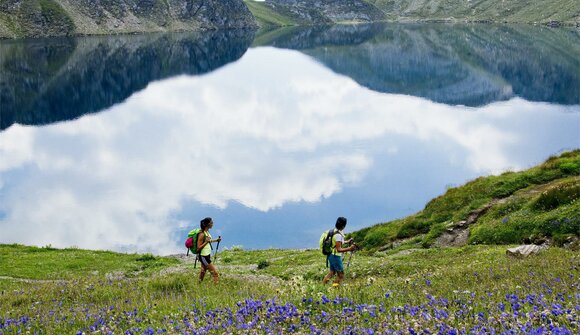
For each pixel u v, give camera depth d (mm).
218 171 87062
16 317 13273
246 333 8320
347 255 37938
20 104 152000
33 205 69312
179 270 36281
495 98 160000
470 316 8500
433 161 90312
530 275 14469
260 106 166625
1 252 44438
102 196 73312
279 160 94875
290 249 46469
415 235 40188
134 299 15375
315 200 68312
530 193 38250
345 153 99250
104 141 115812
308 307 10188
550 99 152750
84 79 195625
